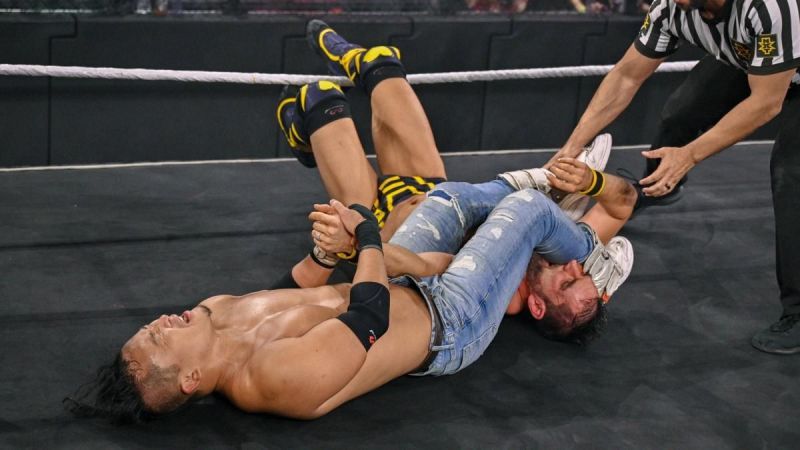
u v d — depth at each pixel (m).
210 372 2.19
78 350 2.54
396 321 2.33
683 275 3.28
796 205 2.68
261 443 2.20
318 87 2.91
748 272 3.33
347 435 2.25
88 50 4.07
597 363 2.67
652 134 5.00
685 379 2.61
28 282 2.90
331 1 4.55
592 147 3.07
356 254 2.36
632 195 2.88
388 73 3.07
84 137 4.20
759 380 2.62
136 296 2.87
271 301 2.32
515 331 2.83
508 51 4.68
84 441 2.16
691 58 4.90
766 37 2.45
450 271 2.50
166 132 4.31
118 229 3.38
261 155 4.49
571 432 2.33
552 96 4.84
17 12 4.02
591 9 4.90
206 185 3.94
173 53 4.20
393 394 2.45
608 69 3.83
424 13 4.65
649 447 2.29
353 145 2.84
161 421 2.26
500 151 4.82
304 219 3.62
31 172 3.96
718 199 4.05
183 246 3.28
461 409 2.40
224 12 4.36
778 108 2.54
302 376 2.10
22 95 4.04
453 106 4.70
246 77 3.35
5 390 2.33
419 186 2.93
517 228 2.57
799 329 2.76
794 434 2.37
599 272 2.74
